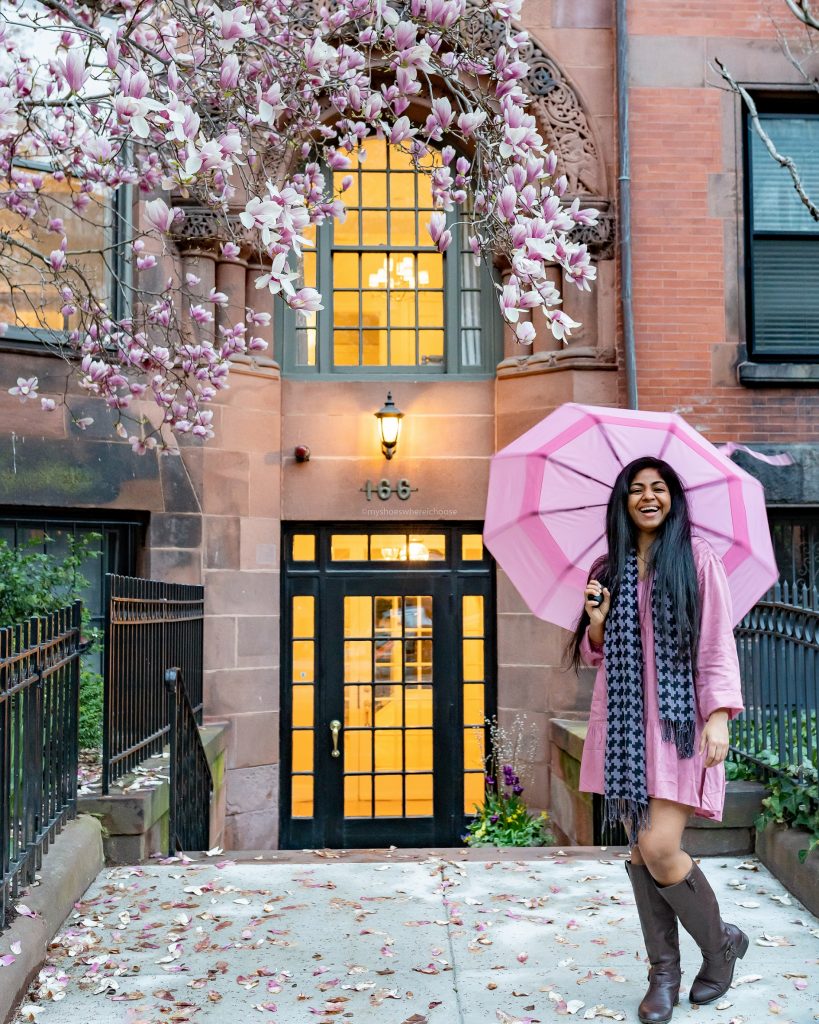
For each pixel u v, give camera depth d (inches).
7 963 126.6
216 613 338.3
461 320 375.9
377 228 377.1
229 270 343.3
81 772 228.1
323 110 346.6
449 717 367.9
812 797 179.5
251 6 197.5
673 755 118.5
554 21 356.2
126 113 136.9
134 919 163.9
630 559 126.6
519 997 133.7
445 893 178.1
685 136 355.3
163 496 327.9
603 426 143.8
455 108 343.3
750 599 140.8
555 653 350.9
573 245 171.8
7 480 300.0
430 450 365.7
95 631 266.4
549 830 346.0
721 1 358.9
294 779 366.3
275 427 357.7
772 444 347.9
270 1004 131.0
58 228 235.9
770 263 364.2
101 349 240.7
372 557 371.9
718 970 127.5
